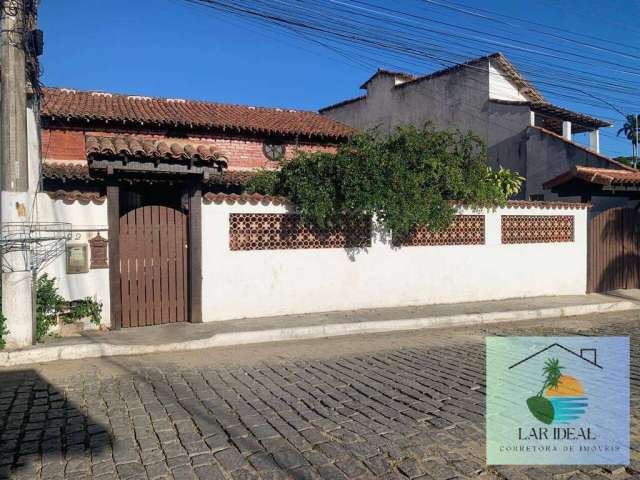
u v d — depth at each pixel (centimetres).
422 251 1069
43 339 733
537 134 1694
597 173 1212
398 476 358
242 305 898
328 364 663
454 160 1041
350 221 982
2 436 432
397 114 2166
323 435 427
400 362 670
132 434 434
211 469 371
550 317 1051
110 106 1530
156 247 841
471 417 464
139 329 809
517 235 1187
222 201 873
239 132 1583
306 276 952
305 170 945
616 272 1327
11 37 674
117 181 800
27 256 692
